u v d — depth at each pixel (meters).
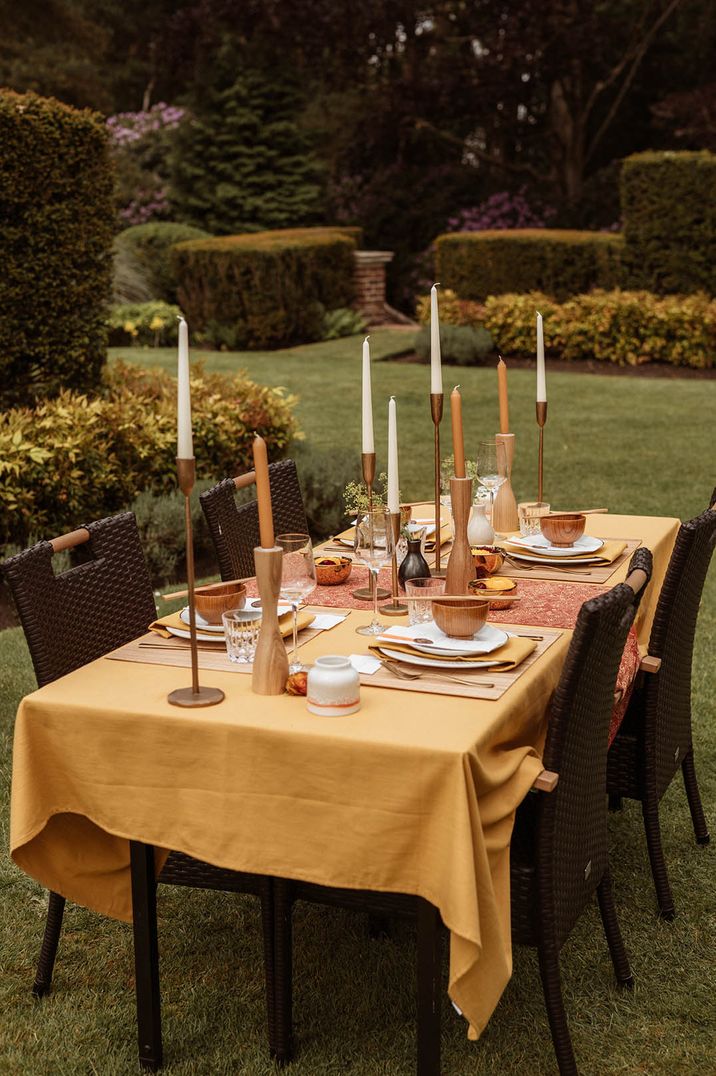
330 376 13.34
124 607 3.31
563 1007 2.63
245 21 20.80
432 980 2.42
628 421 10.75
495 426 10.68
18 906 3.35
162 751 2.53
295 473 4.47
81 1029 2.83
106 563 3.26
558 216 22.23
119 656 2.93
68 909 3.35
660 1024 2.80
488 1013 2.37
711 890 3.38
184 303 16.08
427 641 2.82
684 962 3.04
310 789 2.42
